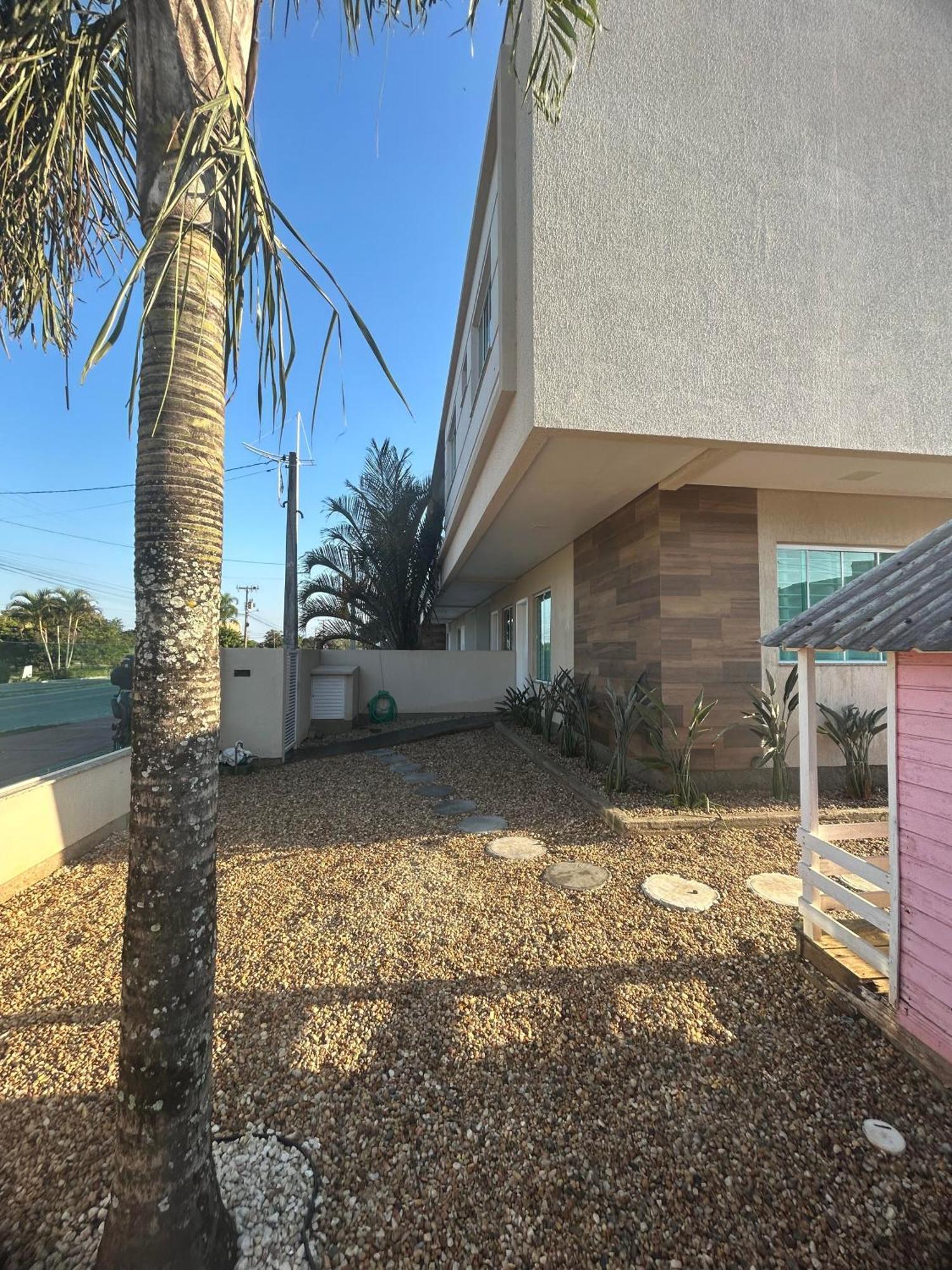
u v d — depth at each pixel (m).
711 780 5.97
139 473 1.48
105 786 4.99
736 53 4.59
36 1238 1.57
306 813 5.68
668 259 4.43
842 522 6.34
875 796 5.92
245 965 2.96
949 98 4.97
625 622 6.79
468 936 3.24
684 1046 2.36
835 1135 1.93
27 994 2.73
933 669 2.20
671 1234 1.61
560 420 4.25
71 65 1.67
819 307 4.66
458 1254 1.56
